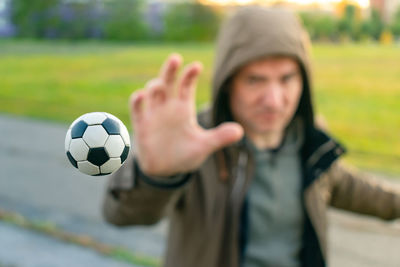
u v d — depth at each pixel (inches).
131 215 67.0
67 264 166.6
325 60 771.4
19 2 1330.0
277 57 77.2
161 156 61.7
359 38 1061.1
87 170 38.6
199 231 76.5
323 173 80.7
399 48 915.4
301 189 82.7
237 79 80.2
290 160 84.6
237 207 77.5
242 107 81.0
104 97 536.7
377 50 892.6
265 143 85.2
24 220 204.7
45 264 165.9
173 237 80.6
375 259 168.4
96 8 1330.0
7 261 166.7
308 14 1067.9
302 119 86.5
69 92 572.7
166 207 66.8
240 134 62.1
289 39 76.8
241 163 78.7
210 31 1300.4
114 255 173.2
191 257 77.2
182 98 62.9
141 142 61.9
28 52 1050.7
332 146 81.0
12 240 185.8
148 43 1296.8
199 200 76.3
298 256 82.4
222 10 1282.0
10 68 806.5
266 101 77.6
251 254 79.6
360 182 88.7
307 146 84.5
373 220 201.5
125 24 1323.8
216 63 83.3
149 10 1325.0
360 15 1056.8
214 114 84.9
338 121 385.1
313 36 1068.5
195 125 62.6
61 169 281.6
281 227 81.7
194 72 62.6
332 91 519.5
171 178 63.1
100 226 200.2
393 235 187.2
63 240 186.4
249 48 75.8
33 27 1341.0
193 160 62.3
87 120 38.9
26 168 281.7
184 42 1311.5
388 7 1048.2
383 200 88.1
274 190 81.2
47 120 421.7
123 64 837.2
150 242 185.5
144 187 62.9
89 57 952.9
